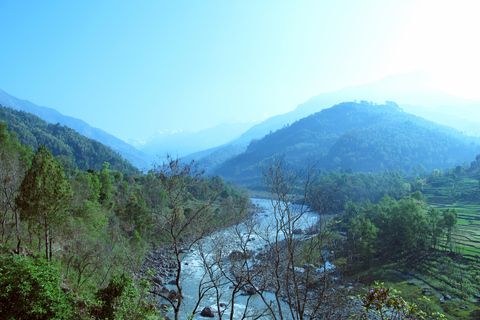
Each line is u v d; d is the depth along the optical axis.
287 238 12.60
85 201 46.91
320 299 11.68
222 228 16.16
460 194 107.00
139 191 72.31
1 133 52.78
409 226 57.50
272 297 37.09
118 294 16.00
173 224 16.30
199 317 33.84
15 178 36.22
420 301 42.41
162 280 42.84
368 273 49.94
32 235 35.25
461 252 56.09
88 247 36.34
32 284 14.89
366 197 114.31
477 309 39.16
